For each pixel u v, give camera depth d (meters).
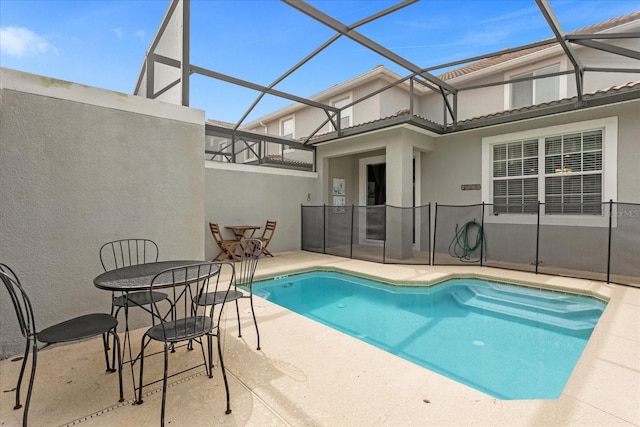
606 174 5.61
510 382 2.72
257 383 2.21
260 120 13.14
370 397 2.05
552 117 6.16
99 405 1.96
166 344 1.81
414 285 5.32
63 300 2.74
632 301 3.96
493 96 8.41
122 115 3.03
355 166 10.09
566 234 6.02
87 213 2.85
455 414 1.88
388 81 9.35
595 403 1.98
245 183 7.84
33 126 2.60
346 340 2.92
